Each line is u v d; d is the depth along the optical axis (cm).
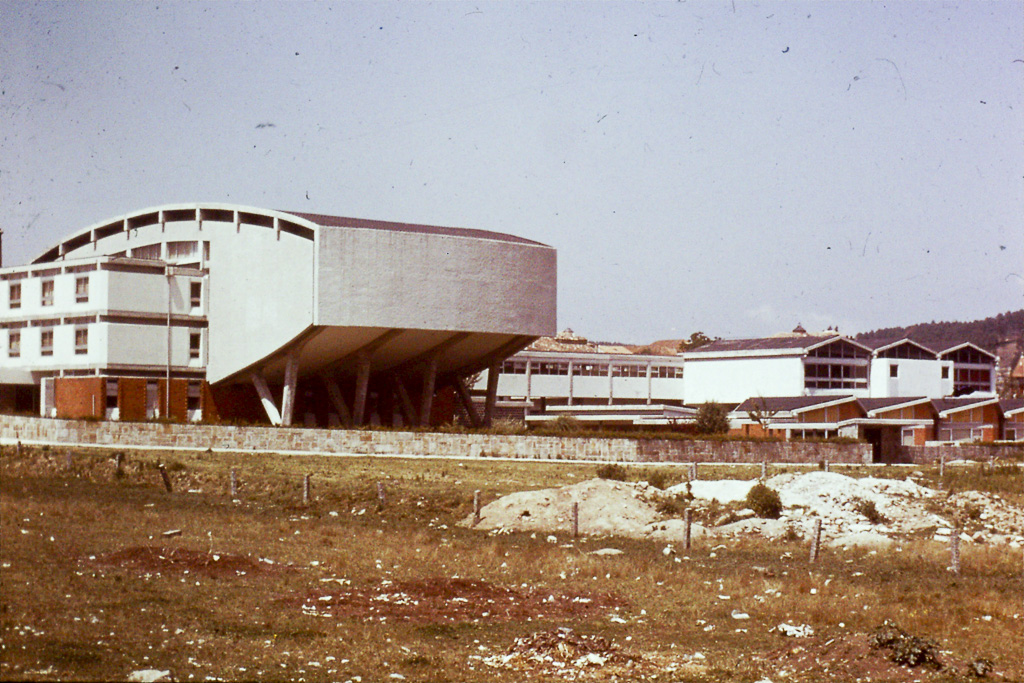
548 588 3153
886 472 6838
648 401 13038
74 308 8162
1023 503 5319
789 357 12012
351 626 2611
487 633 2631
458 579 3153
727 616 2877
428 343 8556
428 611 2816
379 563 3444
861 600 3069
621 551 3922
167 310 8244
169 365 8219
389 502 5041
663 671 2344
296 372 8062
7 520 3778
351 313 7725
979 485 6100
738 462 7444
